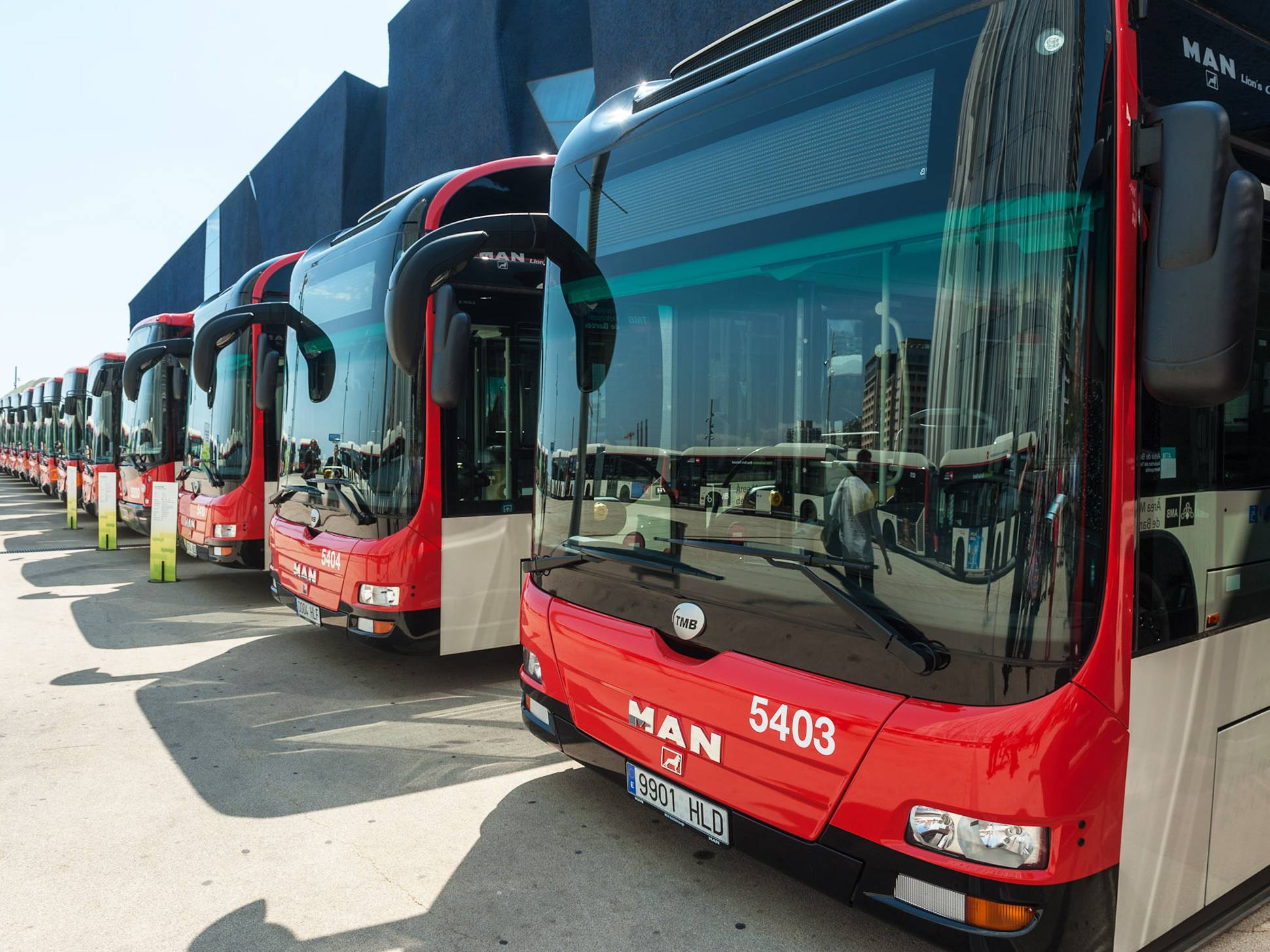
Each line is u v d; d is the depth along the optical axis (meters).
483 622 5.67
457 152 17.41
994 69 2.31
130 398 9.74
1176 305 2.04
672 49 11.66
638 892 3.29
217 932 3.04
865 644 2.43
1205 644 2.49
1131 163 2.18
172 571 10.26
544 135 15.91
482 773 4.44
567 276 3.77
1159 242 2.08
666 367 3.21
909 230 2.45
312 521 6.22
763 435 2.80
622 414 3.39
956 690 2.25
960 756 2.21
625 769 3.27
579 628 3.48
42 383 24.83
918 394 2.39
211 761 4.59
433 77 17.97
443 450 5.48
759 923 3.09
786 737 2.61
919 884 2.31
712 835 2.89
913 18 2.53
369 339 5.67
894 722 2.34
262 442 8.78
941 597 2.29
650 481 3.22
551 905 3.20
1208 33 2.46
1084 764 2.13
